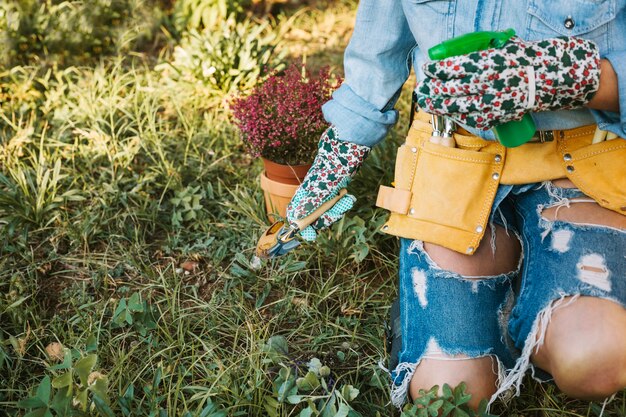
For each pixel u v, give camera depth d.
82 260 2.46
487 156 1.60
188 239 2.61
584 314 1.42
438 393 1.60
